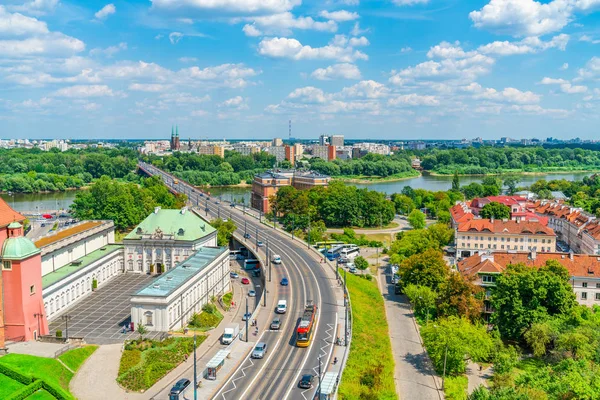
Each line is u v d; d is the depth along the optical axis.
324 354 139.50
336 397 115.56
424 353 156.00
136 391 118.69
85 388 118.38
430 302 181.88
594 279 187.00
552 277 167.62
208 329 158.38
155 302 146.62
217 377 125.06
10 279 134.88
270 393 117.56
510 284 166.25
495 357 148.00
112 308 169.12
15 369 114.12
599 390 117.62
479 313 173.00
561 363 133.62
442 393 131.50
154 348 136.00
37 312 141.38
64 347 130.62
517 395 111.50
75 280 174.62
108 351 134.12
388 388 129.75
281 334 153.38
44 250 168.50
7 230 142.62
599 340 147.25
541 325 153.75
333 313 171.25
